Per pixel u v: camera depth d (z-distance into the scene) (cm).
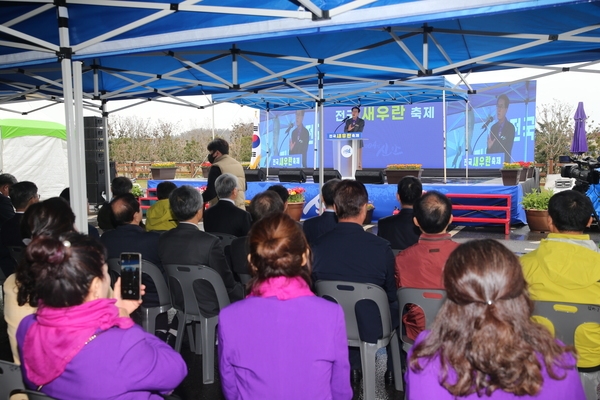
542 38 457
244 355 154
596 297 205
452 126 1619
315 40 591
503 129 1556
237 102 1300
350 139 1025
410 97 1221
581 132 1015
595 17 470
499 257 109
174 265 317
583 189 750
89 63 685
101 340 136
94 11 400
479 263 108
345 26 316
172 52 592
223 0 374
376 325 268
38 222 244
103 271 144
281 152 1877
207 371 333
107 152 941
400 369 317
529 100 1523
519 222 941
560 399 104
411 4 297
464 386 104
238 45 609
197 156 2662
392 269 271
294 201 969
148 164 2072
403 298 263
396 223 363
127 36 405
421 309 266
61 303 136
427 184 984
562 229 229
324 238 275
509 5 273
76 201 394
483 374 104
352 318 273
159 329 363
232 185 414
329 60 556
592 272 204
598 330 206
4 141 1392
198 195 320
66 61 378
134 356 138
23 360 146
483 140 1584
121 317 145
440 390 110
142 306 336
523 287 110
